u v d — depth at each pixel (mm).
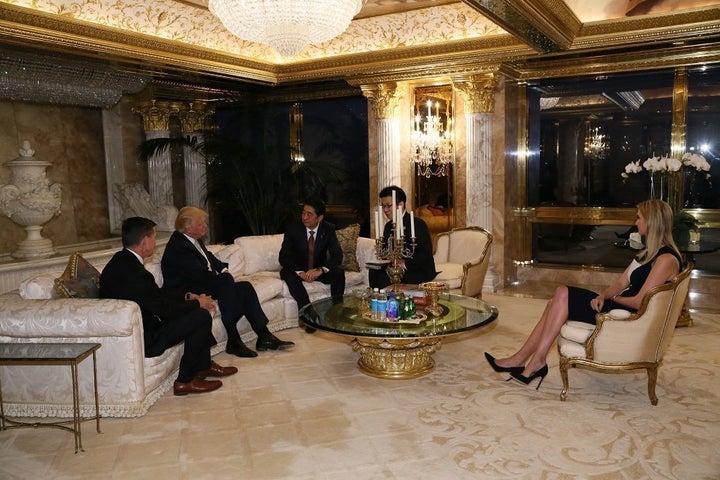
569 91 7777
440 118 7961
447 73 7281
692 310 6430
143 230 4137
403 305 4422
